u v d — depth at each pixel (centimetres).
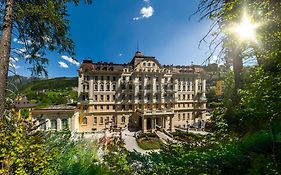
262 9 399
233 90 664
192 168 537
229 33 440
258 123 518
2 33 741
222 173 492
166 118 5928
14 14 750
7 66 745
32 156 521
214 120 737
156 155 636
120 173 576
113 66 6134
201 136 743
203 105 7081
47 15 731
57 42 820
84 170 547
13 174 509
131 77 6238
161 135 4825
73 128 4772
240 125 611
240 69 623
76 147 634
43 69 834
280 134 437
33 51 823
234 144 554
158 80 6488
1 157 513
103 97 6000
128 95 6209
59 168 548
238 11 420
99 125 5941
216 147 606
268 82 423
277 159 413
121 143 788
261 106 436
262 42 434
